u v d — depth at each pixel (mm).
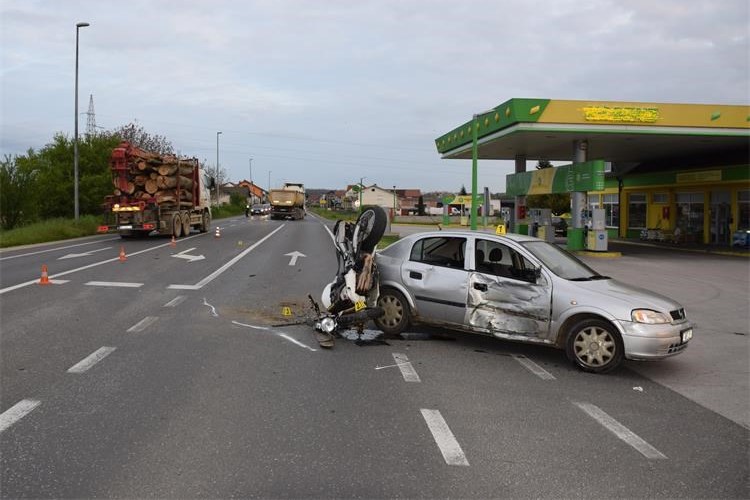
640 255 25141
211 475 4047
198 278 14273
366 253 8227
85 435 4715
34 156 39438
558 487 4039
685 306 12250
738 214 29391
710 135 23844
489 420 5336
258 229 38188
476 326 7902
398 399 5840
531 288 7523
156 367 6754
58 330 8594
